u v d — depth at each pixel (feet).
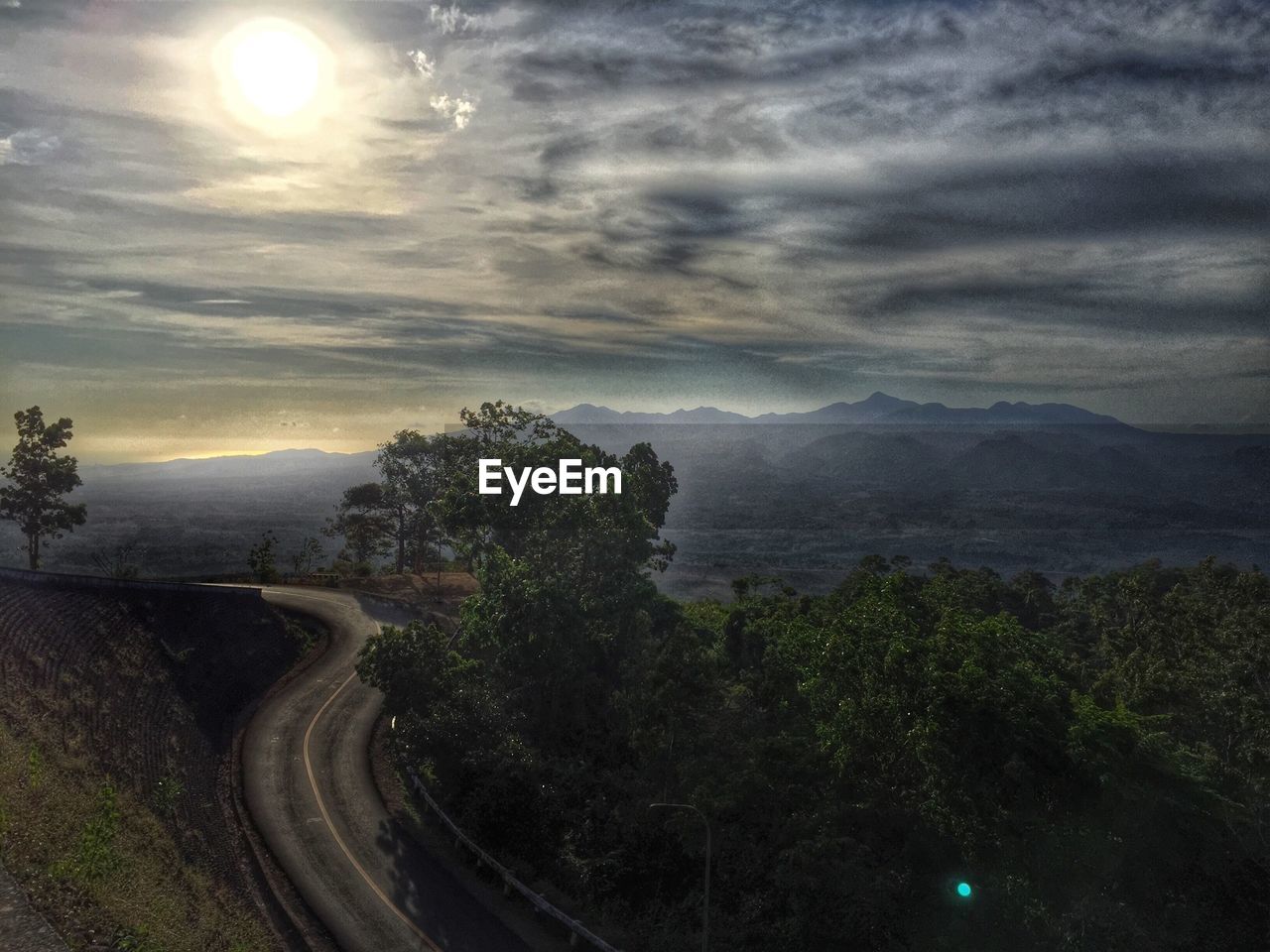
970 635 114.93
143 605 173.68
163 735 138.21
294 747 150.82
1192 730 149.79
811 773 128.88
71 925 66.13
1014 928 104.53
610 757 148.66
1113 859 103.71
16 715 113.50
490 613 153.99
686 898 117.70
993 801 101.45
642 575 170.91
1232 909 107.86
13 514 253.24
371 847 123.03
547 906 109.81
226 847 116.67
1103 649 200.54
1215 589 255.70
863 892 109.29
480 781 134.62
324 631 208.85
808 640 131.64
